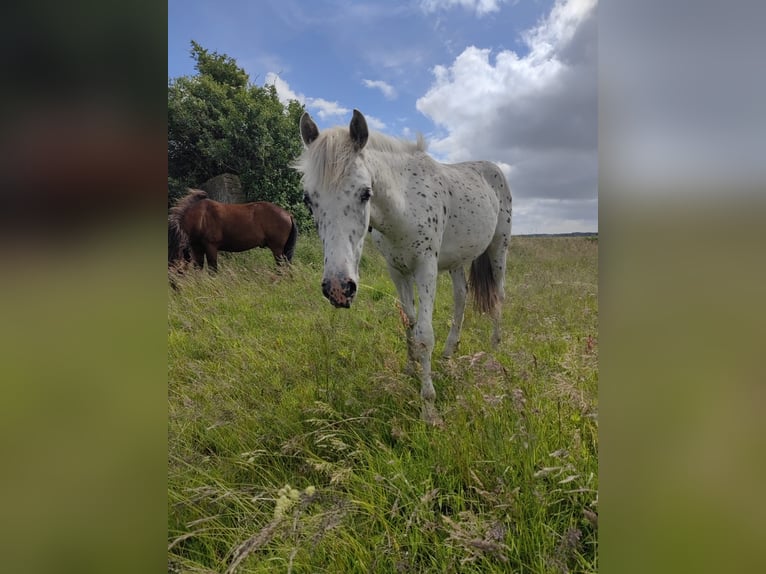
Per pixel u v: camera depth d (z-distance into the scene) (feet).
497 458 5.18
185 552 4.54
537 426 5.68
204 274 16.03
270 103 24.49
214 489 4.95
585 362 5.83
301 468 5.49
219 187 23.80
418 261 8.29
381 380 7.01
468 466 5.10
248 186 24.62
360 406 6.78
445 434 5.74
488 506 4.78
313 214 6.81
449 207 9.00
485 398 5.68
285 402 7.11
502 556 3.73
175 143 24.11
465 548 3.96
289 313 11.82
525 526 4.29
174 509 4.82
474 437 5.66
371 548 4.35
